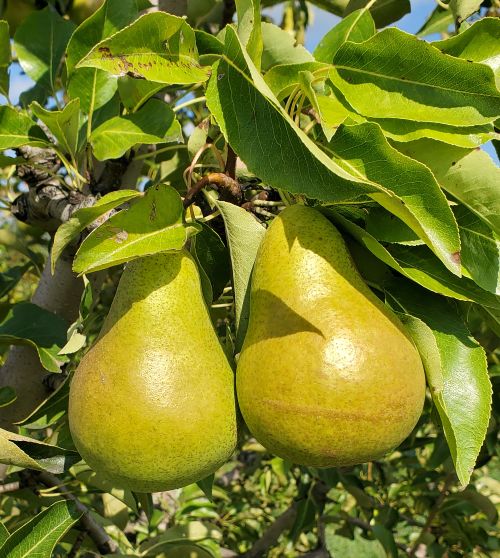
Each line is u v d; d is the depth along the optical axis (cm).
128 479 29
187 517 74
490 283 31
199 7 56
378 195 27
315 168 27
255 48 32
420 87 31
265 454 89
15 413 46
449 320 33
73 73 40
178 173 53
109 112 41
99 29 39
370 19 36
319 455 28
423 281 31
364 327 29
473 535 78
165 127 37
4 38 42
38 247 69
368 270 33
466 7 41
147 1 48
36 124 40
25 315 43
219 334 41
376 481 87
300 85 31
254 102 29
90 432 29
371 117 32
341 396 28
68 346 35
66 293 46
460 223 32
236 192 34
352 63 31
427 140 32
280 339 29
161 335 30
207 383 30
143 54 29
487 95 30
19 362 45
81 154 45
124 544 59
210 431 29
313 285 29
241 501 92
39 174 44
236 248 32
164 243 29
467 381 31
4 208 47
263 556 84
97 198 43
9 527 52
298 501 76
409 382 29
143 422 29
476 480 95
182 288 31
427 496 80
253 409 29
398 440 29
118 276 60
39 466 34
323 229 30
